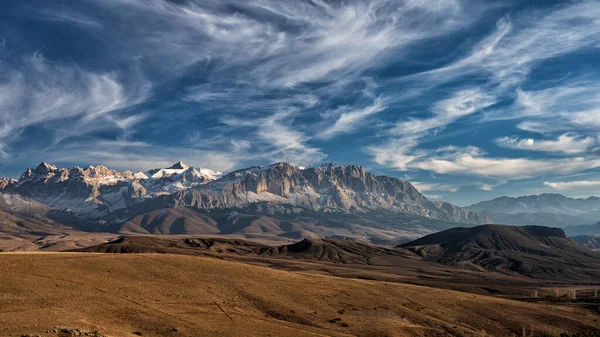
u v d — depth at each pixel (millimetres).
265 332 70688
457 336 92375
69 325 57031
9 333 50938
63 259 97062
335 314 92000
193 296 85625
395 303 106312
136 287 84438
